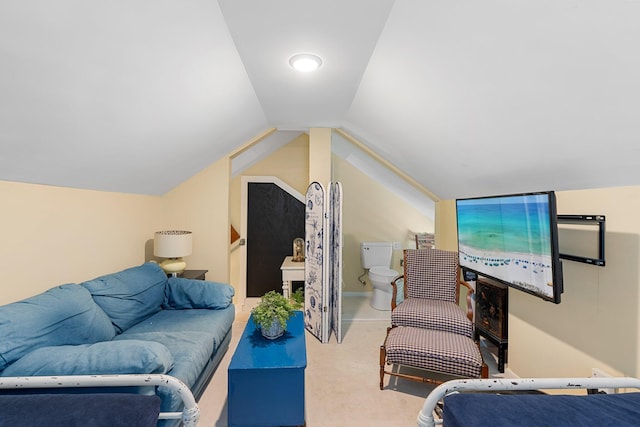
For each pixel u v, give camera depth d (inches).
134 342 57.3
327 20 56.1
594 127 50.0
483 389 39.6
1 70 42.2
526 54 46.4
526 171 74.6
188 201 131.6
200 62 64.2
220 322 94.1
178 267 114.7
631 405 36.2
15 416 36.2
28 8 36.8
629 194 56.4
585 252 65.7
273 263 166.1
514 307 89.7
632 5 32.4
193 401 42.7
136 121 70.4
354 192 177.9
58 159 66.9
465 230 102.2
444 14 47.9
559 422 33.6
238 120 104.6
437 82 65.1
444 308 99.3
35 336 57.2
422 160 108.3
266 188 165.5
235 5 51.8
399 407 76.6
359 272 178.5
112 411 37.6
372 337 120.0
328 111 108.3
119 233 103.1
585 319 65.6
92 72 50.6
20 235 68.3
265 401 65.1
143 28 48.2
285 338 78.5
